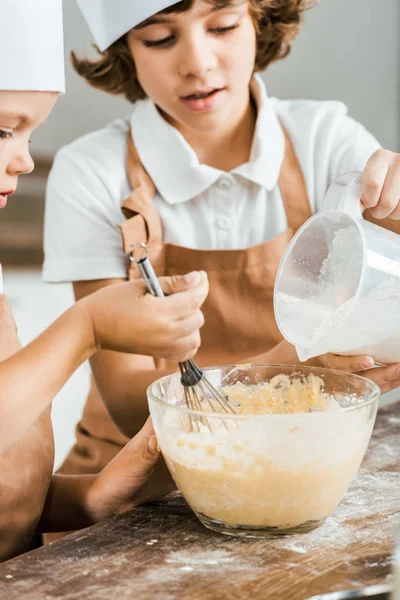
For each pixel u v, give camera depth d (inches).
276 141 59.3
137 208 57.1
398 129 157.3
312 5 63.6
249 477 31.4
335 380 37.0
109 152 60.1
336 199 42.4
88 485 41.5
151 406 34.5
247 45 52.5
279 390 38.0
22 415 33.4
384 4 150.2
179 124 59.4
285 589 28.4
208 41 50.5
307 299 37.4
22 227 147.0
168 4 48.2
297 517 32.2
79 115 148.7
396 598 26.4
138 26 51.1
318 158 60.4
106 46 56.4
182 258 57.6
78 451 63.7
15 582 29.4
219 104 53.0
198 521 34.9
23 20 33.6
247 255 57.0
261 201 59.2
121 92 64.8
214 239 59.2
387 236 36.9
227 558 31.0
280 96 153.6
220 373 38.6
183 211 59.2
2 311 41.0
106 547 32.2
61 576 29.8
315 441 31.0
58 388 34.5
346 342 36.1
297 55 150.9
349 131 61.9
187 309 34.3
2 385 32.9
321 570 29.7
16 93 33.9
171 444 33.2
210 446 31.5
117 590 28.6
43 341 34.2
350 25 150.6
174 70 51.6
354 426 32.1
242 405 37.6
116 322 34.2
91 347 35.2
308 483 31.5
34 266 147.2
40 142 147.6
